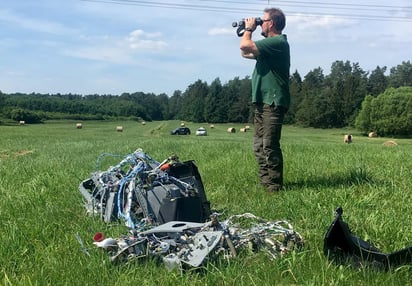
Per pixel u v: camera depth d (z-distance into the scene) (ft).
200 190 20.03
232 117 545.03
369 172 28.71
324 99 469.98
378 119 379.14
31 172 34.96
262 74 25.50
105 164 39.01
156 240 14.76
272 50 24.84
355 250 14.15
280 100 25.08
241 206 22.34
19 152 69.97
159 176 19.03
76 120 455.63
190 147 58.29
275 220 19.03
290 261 14.02
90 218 19.98
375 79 542.98
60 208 22.03
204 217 19.01
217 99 549.95
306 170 30.99
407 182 26.81
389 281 12.74
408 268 13.19
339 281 12.70
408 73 554.46
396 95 377.09
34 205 23.07
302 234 17.20
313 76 589.73
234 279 12.92
